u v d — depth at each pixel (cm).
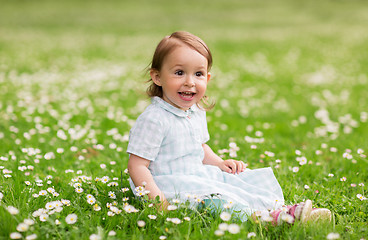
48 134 434
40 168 332
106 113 541
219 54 1187
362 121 507
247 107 595
